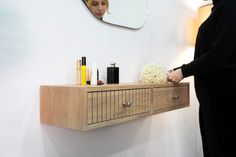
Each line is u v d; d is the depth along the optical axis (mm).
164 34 1682
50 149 980
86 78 1023
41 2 936
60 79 1005
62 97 859
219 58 1113
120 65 1306
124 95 966
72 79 1051
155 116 1622
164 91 1228
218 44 1101
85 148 1122
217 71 1199
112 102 906
